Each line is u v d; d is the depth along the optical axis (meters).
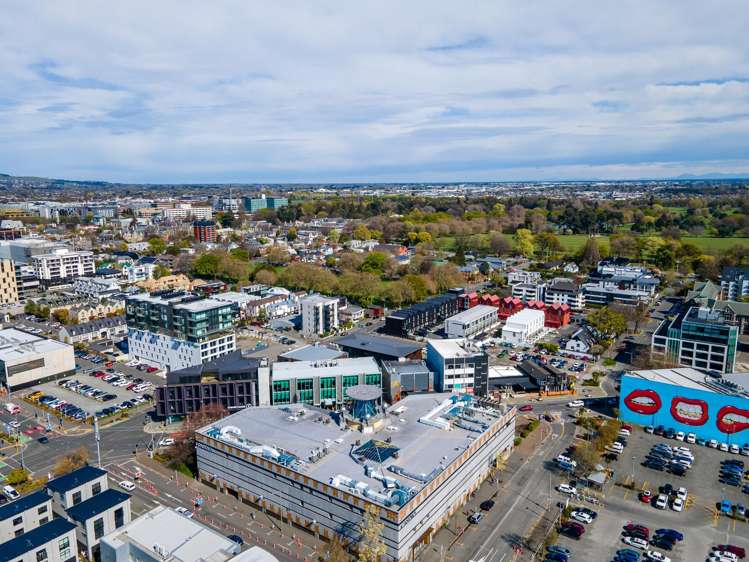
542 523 108.69
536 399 171.38
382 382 166.62
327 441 117.69
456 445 115.94
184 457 133.00
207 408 154.75
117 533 89.31
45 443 144.12
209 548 85.69
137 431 151.75
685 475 126.00
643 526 106.69
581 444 138.50
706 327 185.75
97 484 106.56
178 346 194.50
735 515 110.19
